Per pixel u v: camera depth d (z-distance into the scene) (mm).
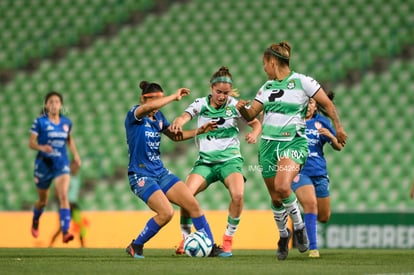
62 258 28641
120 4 83000
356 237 42594
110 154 68375
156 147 28672
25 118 74688
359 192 62938
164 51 78188
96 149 69000
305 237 28125
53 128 38281
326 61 70875
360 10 77875
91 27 81812
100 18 82375
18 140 72250
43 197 39500
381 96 70250
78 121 72375
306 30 77125
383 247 42375
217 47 77500
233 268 23281
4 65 79688
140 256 28578
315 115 32719
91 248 40719
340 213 42906
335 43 75250
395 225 42344
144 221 44031
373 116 68625
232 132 31453
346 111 69188
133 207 63625
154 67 76625
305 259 28297
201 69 75500
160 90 28719
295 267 23859
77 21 82688
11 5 85000
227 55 76500
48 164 38500
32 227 40594
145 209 63312
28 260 27109
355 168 64500
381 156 65312
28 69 79312
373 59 73062
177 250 32250
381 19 76812
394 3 77688
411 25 73125
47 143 38188
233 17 80125
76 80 76938
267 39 77250
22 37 81938
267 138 26734
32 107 75562
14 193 67562
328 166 64438
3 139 72438
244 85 73188
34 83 77625
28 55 80438
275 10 79875
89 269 22641
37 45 81000
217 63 75750
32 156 70500
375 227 42562
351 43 75062
